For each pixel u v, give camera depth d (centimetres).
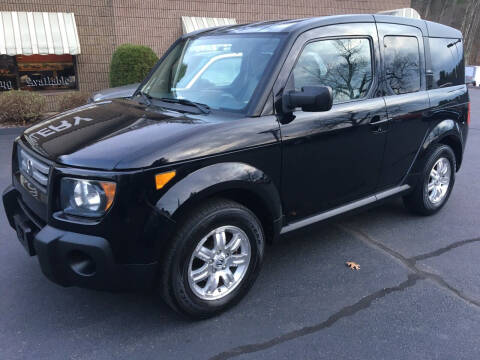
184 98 335
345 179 355
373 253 386
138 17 1326
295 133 306
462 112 466
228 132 276
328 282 338
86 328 280
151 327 282
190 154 258
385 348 265
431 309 305
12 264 355
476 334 279
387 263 369
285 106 302
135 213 242
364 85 362
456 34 476
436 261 373
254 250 300
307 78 320
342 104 341
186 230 261
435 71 436
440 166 458
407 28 409
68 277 254
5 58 1205
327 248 394
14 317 289
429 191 455
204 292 284
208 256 279
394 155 394
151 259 252
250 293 321
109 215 240
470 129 1008
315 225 346
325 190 344
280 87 302
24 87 1246
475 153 773
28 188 289
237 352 261
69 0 1227
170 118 292
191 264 271
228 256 290
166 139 258
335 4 1631
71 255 250
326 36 334
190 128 271
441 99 434
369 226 444
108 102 360
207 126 275
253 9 1488
